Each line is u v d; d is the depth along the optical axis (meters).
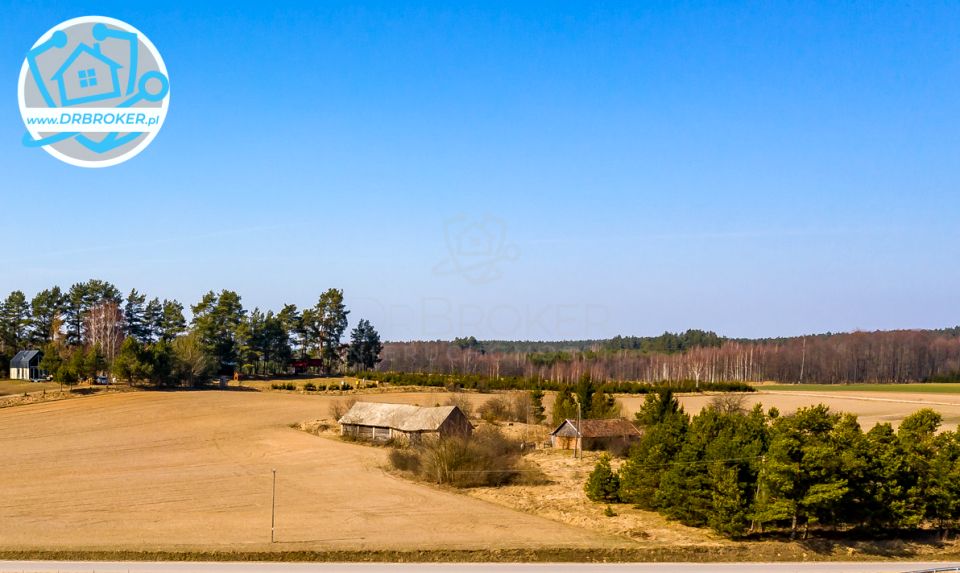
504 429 115.88
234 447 97.62
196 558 49.59
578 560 51.31
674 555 52.72
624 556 52.19
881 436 62.78
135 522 59.56
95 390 138.88
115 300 189.00
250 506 65.94
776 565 51.00
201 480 77.12
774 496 57.75
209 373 157.00
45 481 75.75
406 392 155.50
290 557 50.22
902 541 58.47
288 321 198.88
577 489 74.94
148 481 76.31
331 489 73.62
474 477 76.12
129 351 142.50
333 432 109.56
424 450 82.38
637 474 66.81
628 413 124.94
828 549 55.66
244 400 137.25
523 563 50.03
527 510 66.06
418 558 50.72
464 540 55.22
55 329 184.62
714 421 67.12
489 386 164.00
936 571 49.97
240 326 184.12
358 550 51.62
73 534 55.41
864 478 59.19
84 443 98.12
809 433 60.62
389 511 64.69
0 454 90.31
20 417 114.94
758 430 64.62
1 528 57.09
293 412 126.94
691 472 61.53
